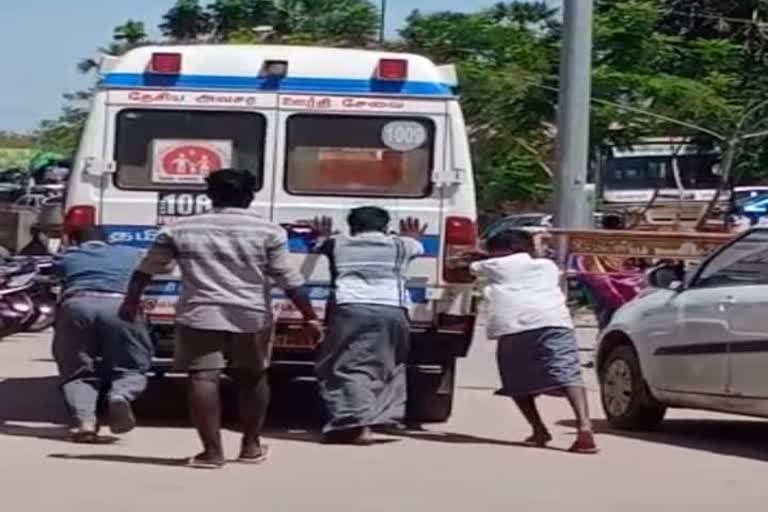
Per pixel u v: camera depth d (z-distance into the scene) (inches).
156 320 520.1
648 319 562.3
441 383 557.3
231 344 451.2
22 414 573.9
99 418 534.9
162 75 533.6
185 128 533.6
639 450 522.0
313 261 530.3
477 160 1491.1
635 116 1440.7
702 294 538.9
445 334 537.3
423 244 533.3
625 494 434.3
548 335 508.7
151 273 448.5
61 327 499.2
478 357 827.4
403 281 517.0
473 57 1493.6
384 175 535.5
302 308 459.5
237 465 462.9
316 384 566.6
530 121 1434.5
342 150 535.5
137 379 497.0
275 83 534.9
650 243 754.8
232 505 401.7
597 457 501.4
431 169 534.9
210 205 486.0
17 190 1856.5
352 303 508.4
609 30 1428.4
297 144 534.9
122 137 532.4
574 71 794.8
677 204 1354.6
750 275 524.1
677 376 545.6
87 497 409.1
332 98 534.9
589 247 754.8
